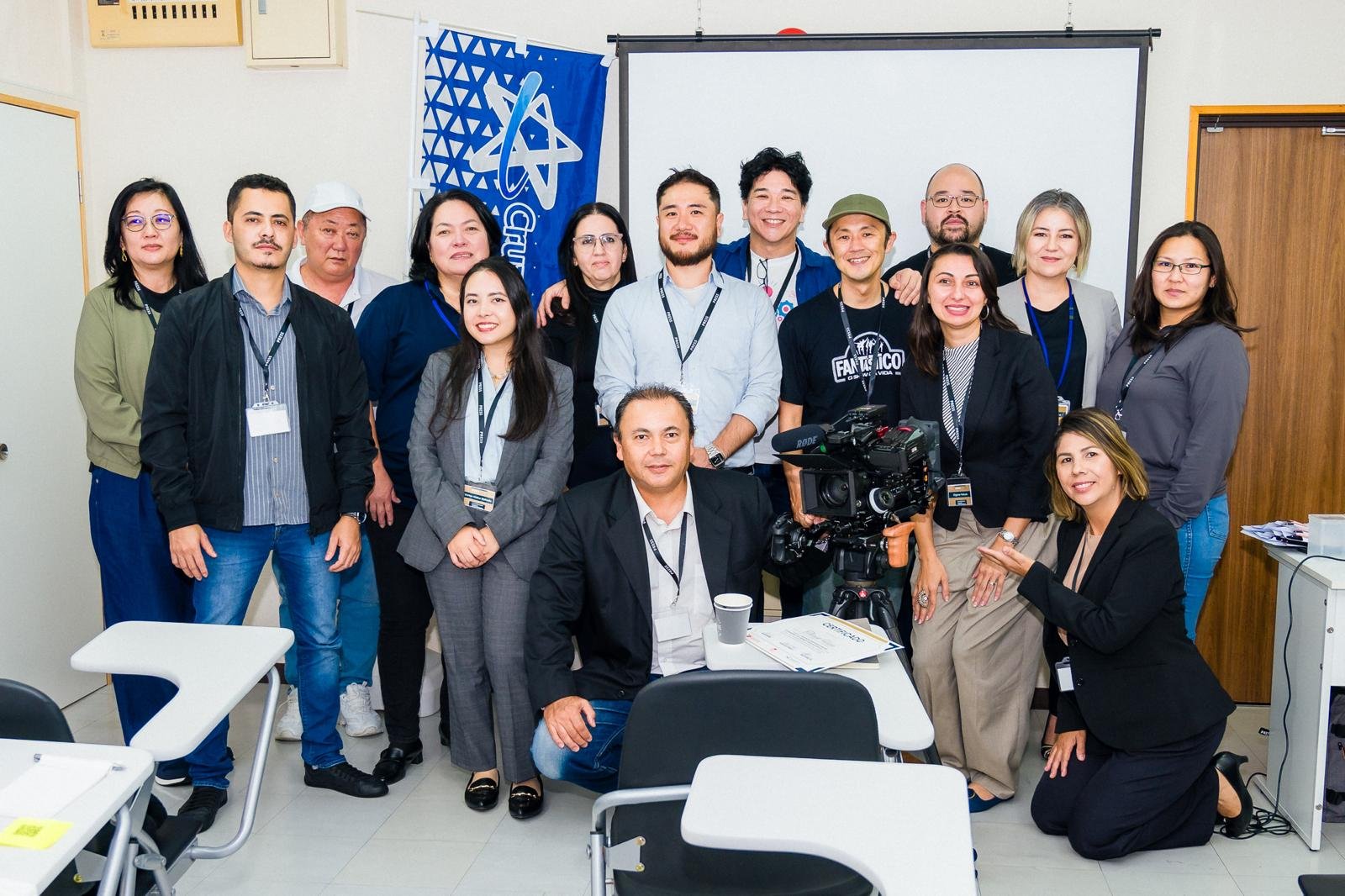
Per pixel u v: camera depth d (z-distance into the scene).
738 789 1.31
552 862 2.50
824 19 3.43
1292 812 2.69
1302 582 2.64
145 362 2.82
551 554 2.34
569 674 2.26
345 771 2.88
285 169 3.62
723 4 3.45
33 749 1.50
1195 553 2.86
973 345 2.71
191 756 2.73
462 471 2.66
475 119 3.45
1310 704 2.59
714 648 1.92
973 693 2.75
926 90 3.38
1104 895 2.37
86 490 3.66
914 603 2.86
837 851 1.17
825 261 3.34
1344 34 3.27
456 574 2.67
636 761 1.61
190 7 3.53
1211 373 2.74
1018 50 3.33
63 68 3.55
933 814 1.25
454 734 2.80
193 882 2.41
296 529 2.71
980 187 3.19
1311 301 3.45
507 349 2.65
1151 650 2.50
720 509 2.34
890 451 2.17
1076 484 2.50
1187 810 2.56
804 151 3.45
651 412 2.17
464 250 2.85
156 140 3.65
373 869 2.47
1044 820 2.66
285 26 3.49
